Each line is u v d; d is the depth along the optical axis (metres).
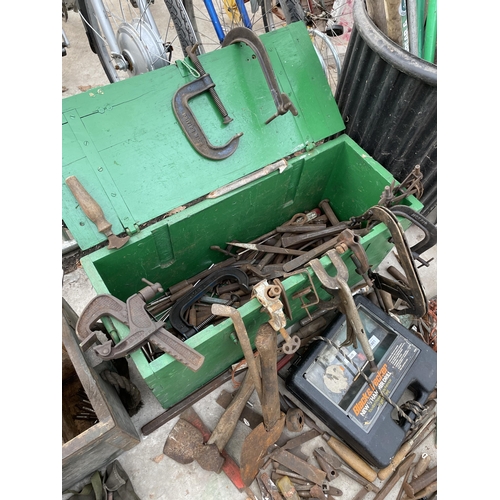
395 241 1.40
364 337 1.39
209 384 1.79
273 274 1.76
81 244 1.41
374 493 1.66
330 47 1.84
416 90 1.38
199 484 1.67
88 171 1.41
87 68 2.79
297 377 1.64
